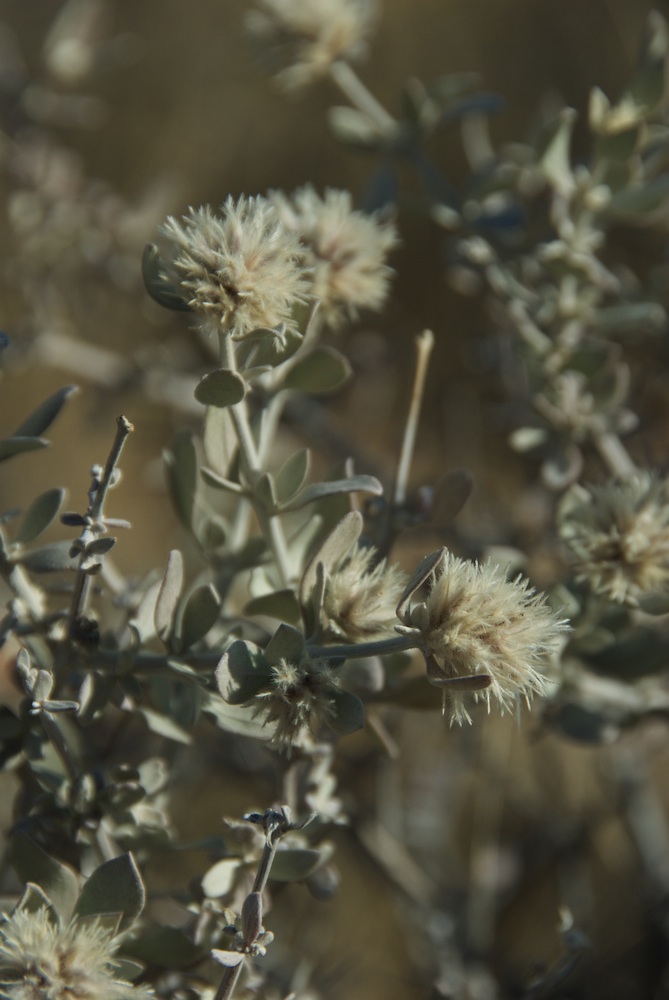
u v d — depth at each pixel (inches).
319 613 17.0
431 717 31.6
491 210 22.3
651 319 21.3
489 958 29.9
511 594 16.7
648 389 26.4
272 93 48.9
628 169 20.6
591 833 32.7
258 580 18.1
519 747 34.4
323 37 22.1
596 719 19.6
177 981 17.9
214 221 17.0
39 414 17.7
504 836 33.7
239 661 16.8
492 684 16.6
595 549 18.1
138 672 17.3
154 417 40.9
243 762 25.5
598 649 18.9
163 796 18.4
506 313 22.9
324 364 18.1
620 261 40.7
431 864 31.5
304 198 18.2
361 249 18.1
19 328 30.5
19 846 17.0
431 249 43.4
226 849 17.7
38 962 16.5
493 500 35.3
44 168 30.6
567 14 48.2
